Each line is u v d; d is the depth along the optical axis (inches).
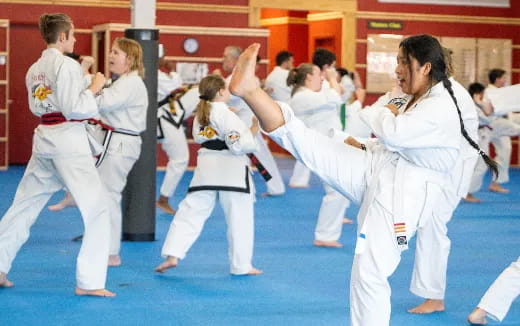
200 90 276.2
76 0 632.4
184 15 650.2
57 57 238.2
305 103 376.2
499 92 241.1
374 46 709.9
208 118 273.3
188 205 281.7
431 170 173.9
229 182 278.4
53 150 240.4
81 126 244.2
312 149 169.5
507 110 239.6
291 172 656.4
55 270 287.4
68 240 343.6
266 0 666.2
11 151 642.2
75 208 428.5
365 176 171.9
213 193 282.5
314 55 414.6
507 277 222.8
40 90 241.1
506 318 238.4
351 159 172.6
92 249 250.2
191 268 296.8
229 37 643.5
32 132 644.7
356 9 703.7
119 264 299.0
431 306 241.6
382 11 709.9
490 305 223.3
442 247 237.1
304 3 684.7
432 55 173.0
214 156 278.4
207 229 380.5
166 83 408.8
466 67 727.7
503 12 731.4
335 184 173.3
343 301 252.8
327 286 272.2
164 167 645.9
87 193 243.1
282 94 548.7
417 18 715.4
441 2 718.5
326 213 341.1
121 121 289.4
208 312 237.1
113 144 289.3
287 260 313.7
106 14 637.3
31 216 251.3
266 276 285.6
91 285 250.8
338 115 398.0
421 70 173.9
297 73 382.3
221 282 275.3
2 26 603.2
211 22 655.8
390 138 164.9
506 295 222.8
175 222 282.5
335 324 226.7
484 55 730.2
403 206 169.0
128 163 292.8
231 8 659.4
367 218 169.9
